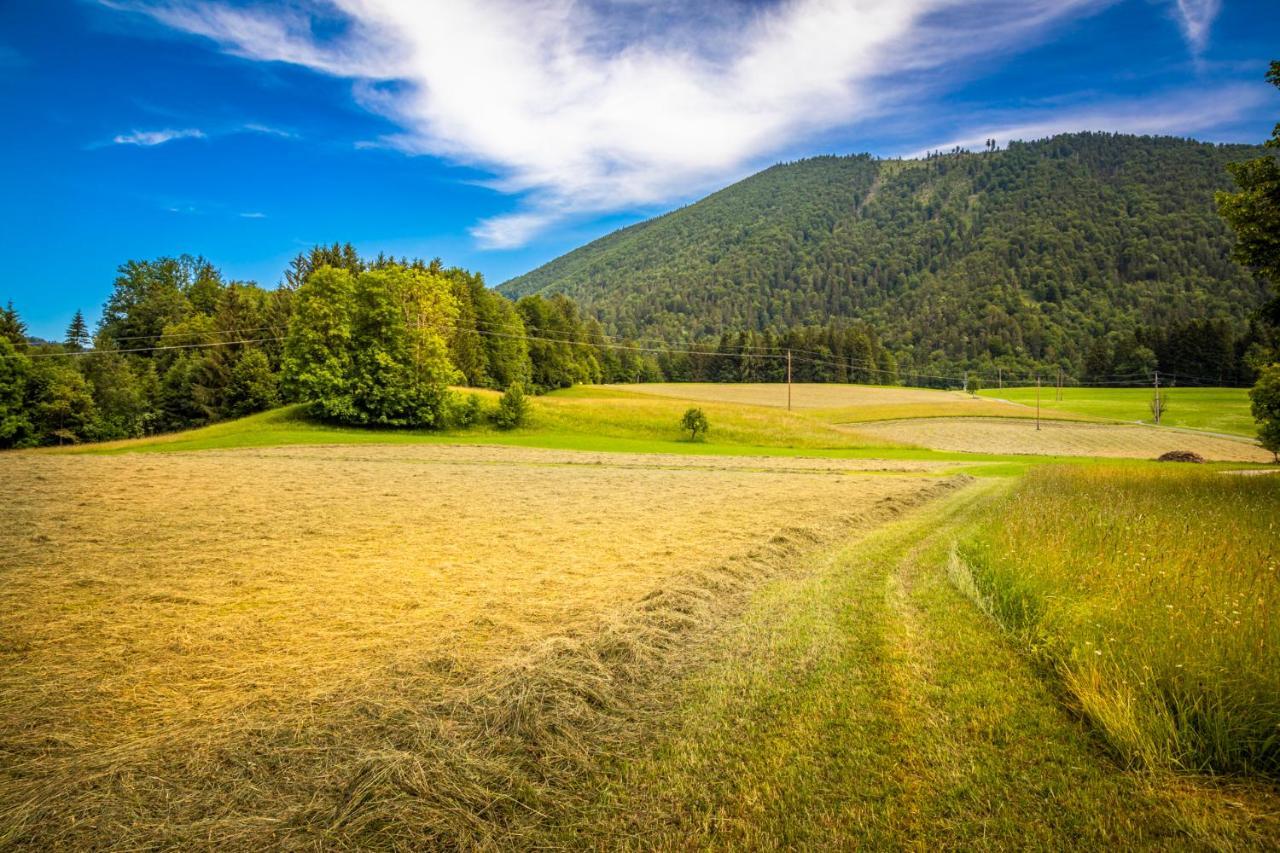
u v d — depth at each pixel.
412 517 13.76
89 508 14.02
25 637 6.11
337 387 49.69
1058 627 5.87
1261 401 34.78
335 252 89.50
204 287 84.81
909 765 3.89
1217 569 6.95
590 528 12.62
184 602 7.36
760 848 3.16
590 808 3.52
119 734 4.19
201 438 44.91
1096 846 3.15
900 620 6.70
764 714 4.58
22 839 3.14
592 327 126.12
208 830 3.25
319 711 4.50
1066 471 24.83
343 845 3.17
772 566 9.31
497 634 6.27
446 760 3.87
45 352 66.50
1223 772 3.83
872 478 25.16
